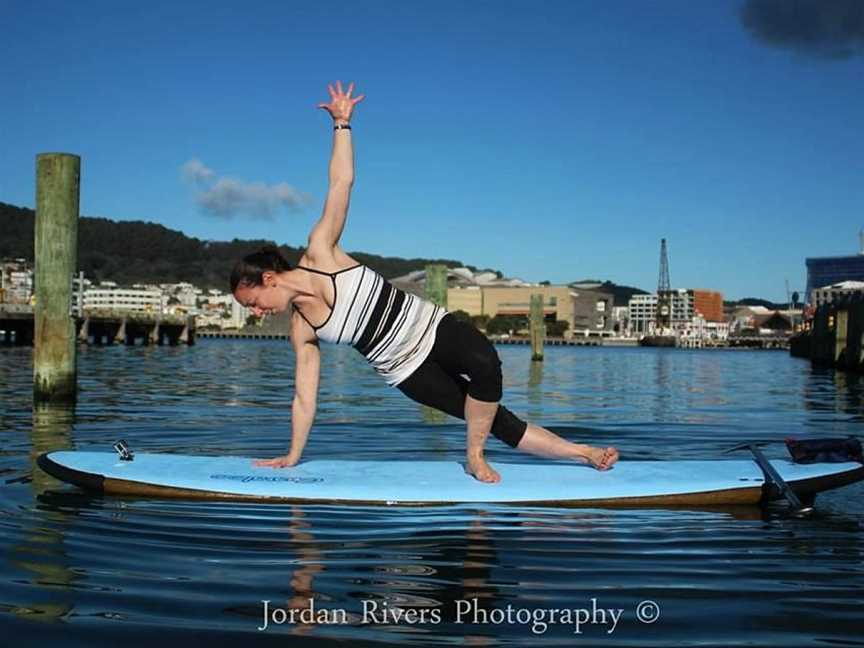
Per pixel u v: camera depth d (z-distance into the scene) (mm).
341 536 3992
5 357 25453
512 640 2695
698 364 38469
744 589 3246
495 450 7145
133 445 7344
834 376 24141
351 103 4645
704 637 2730
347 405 11758
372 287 4566
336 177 4609
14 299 66375
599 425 9812
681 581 3346
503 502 4703
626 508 4711
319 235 4598
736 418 10836
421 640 2689
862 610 3002
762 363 40719
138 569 3418
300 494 4715
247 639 2668
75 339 11734
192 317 53656
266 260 4551
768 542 3996
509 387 17844
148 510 4492
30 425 8633
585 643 2672
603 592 3201
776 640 2703
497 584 3287
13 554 3605
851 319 26719
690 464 5449
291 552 3711
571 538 4012
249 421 9336
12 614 2861
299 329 5129
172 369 21516
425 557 3658
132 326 48562
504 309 164875
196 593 3121
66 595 3070
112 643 2617
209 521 4254
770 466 4980
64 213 11547
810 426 9867
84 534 3975
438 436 8203
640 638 2719
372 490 4789
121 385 15109
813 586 3295
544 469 5340
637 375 24766
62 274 11562
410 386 4805
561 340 144000
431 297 16281
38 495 4867
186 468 5199
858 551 3840
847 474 5066
